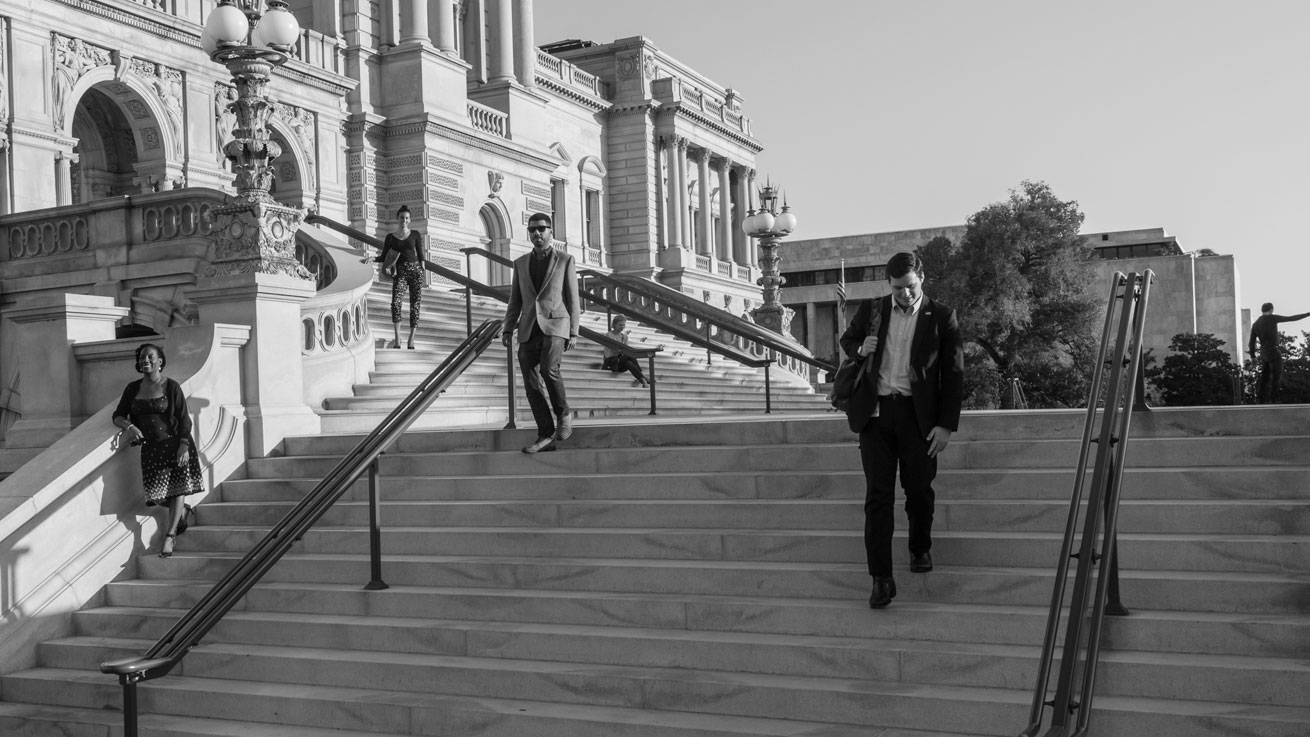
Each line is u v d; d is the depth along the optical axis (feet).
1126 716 18.69
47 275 60.08
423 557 28.04
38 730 25.07
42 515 28.78
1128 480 24.79
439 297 79.20
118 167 90.33
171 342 35.06
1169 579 21.36
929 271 193.67
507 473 31.35
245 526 32.07
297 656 24.97
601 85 171.83
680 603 23.72
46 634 28.27
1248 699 18.90
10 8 72.95
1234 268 231.09
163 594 29.30
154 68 84.84
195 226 56.75
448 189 115.34
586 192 168.86
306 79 100.32
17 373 59.72
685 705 21.52
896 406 22.25
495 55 134.51
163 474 30.73
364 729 22.99
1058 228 182.70
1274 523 22.71
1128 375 20.80
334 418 40.68
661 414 58.34
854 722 20.34
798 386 94.89
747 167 208.03
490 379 55.62
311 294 37.99
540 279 31.73
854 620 22.38
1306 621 19.81
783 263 282.15
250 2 39.37
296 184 100.68
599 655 23.32
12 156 72.95
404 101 112.98
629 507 27.73
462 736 22.13
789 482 27.37
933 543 23.85
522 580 26.23
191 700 24.71
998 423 27.53
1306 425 25.41
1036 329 183.21
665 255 175.32
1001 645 21.27
